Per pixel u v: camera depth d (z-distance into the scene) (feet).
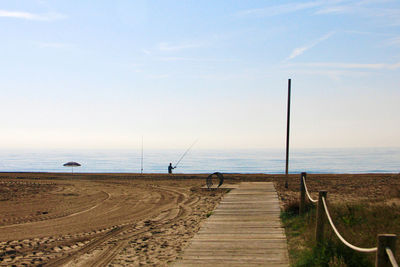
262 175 105.81
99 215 49.01
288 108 73.61
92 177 107.76
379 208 35.86
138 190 77.30
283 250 25.80
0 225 42.42
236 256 24.61
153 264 25.66
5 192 73.20
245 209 44.73
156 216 47.44
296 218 36.47
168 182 91.76
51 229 39.99
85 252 30.25
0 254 29.84
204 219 42.70
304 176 38.24
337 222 31.30
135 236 35.65
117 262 26.89
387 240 14.76
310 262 22.38
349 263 21.63
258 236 30.22
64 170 429.79
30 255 29.48
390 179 75.66
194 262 23.50
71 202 61.21
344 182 79.15
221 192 68.90
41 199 64.64
